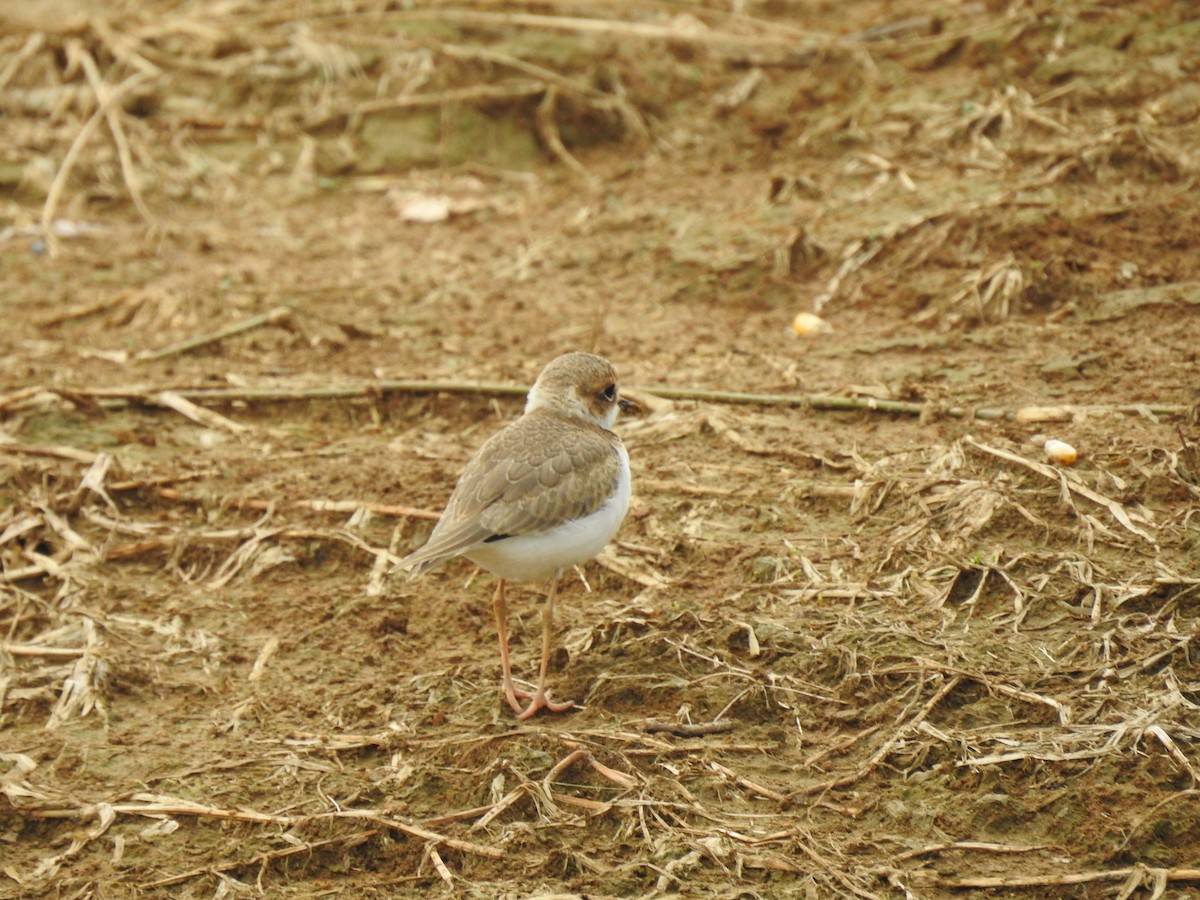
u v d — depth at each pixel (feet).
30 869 30.22
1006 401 44.50
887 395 45.37
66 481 44.09
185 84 73.10
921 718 32.22
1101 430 41.96
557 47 72.59
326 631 37.88
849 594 36.55
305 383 50.24
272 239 63.67
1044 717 32.01
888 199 58.03
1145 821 29.17
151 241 63.62
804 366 48.42
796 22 75.77
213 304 57.16
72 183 67.92
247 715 34.73
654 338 51.83
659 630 35.78
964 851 29.25
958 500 39.24
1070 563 36.52
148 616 38.91
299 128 70.59
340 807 31.35
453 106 70.03
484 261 60.13
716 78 72.18
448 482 43.39
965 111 63.21
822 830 29.94
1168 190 55.01
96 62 74.84
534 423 34.88
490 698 34.60
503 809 30.81
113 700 35.53
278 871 29.96
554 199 65.10
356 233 63.93
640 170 66.33
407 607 38.55
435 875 29.50
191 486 44.32
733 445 43.96
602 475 33.86
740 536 39.70
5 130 71.00
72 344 54.70
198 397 49.19
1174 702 31.63
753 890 28.55
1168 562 36.35
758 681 33.78
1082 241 52.37
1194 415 41.91
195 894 29.40
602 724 33.40
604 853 29.81
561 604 38.19
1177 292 49.19
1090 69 63.52
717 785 31.19
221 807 31.35
